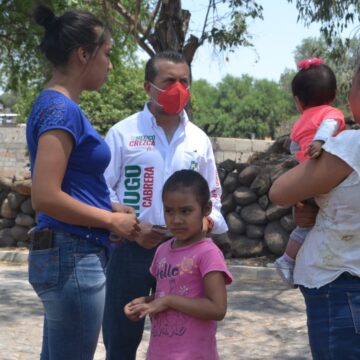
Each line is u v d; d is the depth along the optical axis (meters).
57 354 3.06
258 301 8.16
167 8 12.55
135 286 3.96
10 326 6.84
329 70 4.13
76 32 3.07
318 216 2.87
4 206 12.41
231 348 6.11
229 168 11.03
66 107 2.98
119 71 18.48
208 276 3.21
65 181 3.05
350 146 2.69
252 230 10.53
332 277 2.75
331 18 12.54
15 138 24.27
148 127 4.01
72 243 3.02
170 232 3.40
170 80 3.88
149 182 3.96
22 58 17.02
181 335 3.20
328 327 2.76
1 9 16.03
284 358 5.81
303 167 2.84
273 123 68.94
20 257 11.64
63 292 3.01
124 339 4.02
